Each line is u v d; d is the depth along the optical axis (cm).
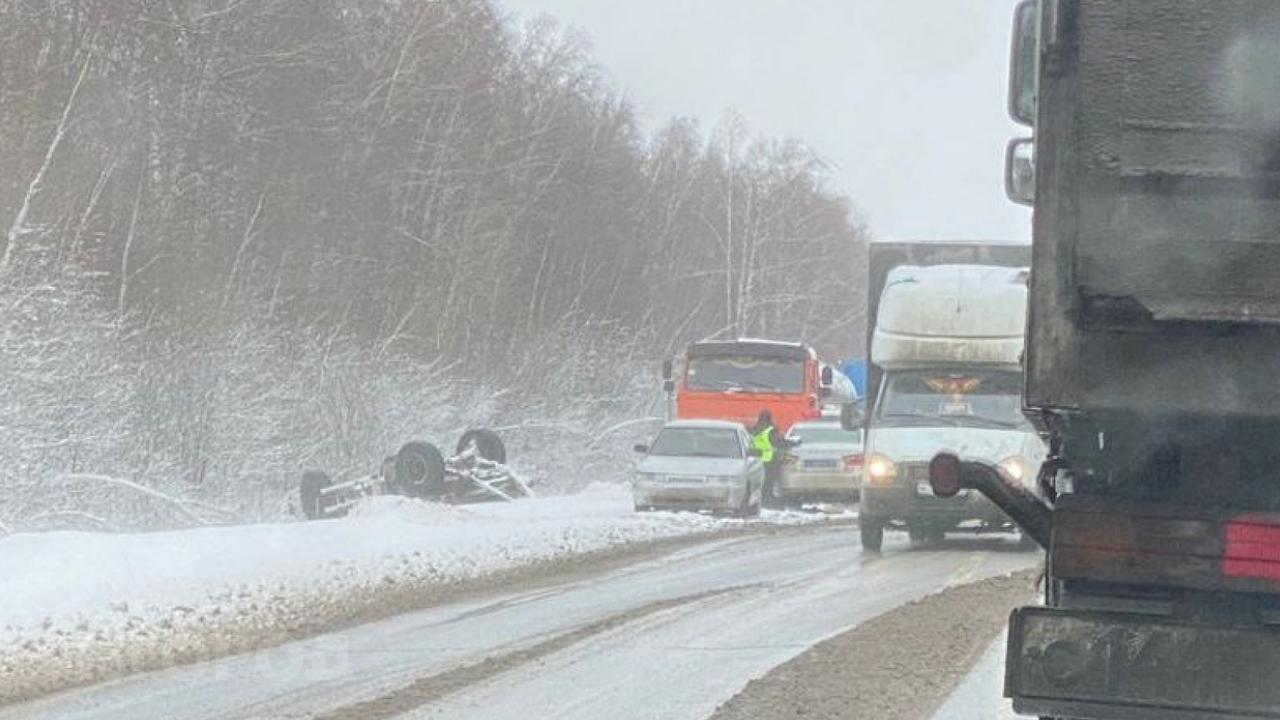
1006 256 5062
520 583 3525
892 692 2117
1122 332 1333
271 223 8519
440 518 4916
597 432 8838
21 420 4672
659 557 4178
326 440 6438
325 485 5691
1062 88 1348
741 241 15688
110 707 2044
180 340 5919
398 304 9462
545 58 12494
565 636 2683
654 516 5438
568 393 9075
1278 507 1344
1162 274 1317
